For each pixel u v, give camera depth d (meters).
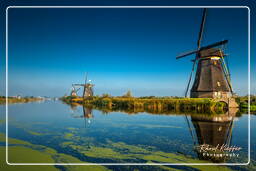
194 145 9.04
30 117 19.25
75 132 12.00
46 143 9.45
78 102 53.19
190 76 32.53
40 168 6.37
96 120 17.00
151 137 10.66
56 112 24.30
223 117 18.36
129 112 23.69
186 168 6.38
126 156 7.59
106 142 9.66
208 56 29.66
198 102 25.17
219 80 29.39
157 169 6.32
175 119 17.31
